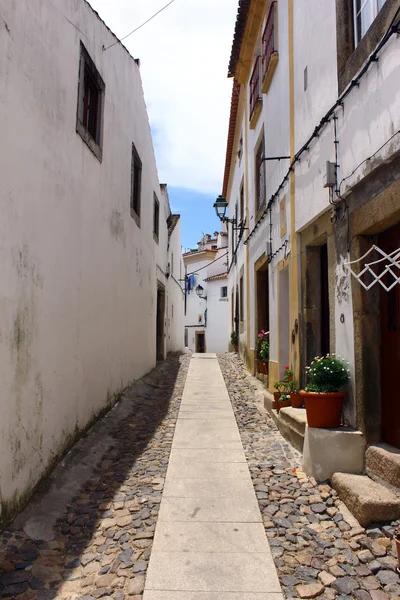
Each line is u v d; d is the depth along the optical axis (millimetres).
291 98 6305
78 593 2836
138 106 9305
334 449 4133
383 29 3562
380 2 3830
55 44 4512
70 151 4984
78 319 5297
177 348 20047
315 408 4367
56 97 4539
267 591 2830
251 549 3279
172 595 2805
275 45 7438
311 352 5770
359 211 4078
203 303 29266
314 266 5762
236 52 10617
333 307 4770
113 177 7094
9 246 3439
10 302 3447
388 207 3557
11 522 3418
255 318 10148
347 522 3480
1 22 3330
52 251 4414
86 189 5609
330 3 4727
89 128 6082
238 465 4859
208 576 2979
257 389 8844
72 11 5047
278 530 3518
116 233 7320
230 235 17969
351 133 4145
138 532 3537
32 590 2848
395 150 3340
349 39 4438
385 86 3500
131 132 8562
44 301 4184
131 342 8695
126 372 8195
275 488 4223
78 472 4582
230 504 3967
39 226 4066
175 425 6457
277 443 5504
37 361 4000
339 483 3873
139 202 9578
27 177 3803
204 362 14008
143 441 5773
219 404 7805
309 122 5477
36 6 4031
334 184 4488
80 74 5367
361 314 4094
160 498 4102
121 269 7742
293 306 6176
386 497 3461
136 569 3061
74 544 3396
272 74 7621
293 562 3111
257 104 8953
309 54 5465
